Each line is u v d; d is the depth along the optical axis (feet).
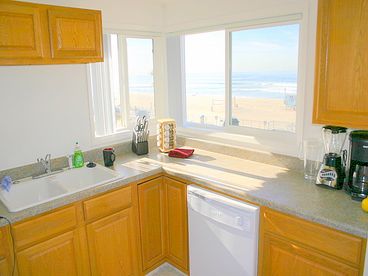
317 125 7.20
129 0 9.11
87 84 8.53
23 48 6.28
